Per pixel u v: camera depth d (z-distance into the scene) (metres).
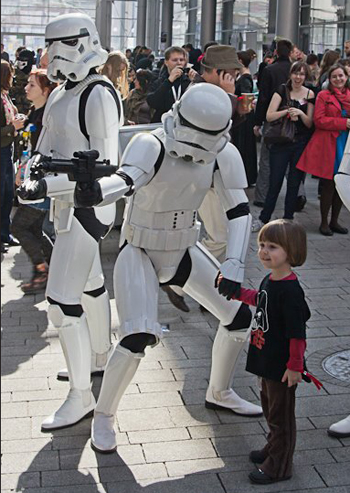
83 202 3.78
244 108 6.29
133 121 8.91
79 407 4.84
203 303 4.73
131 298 4.39
